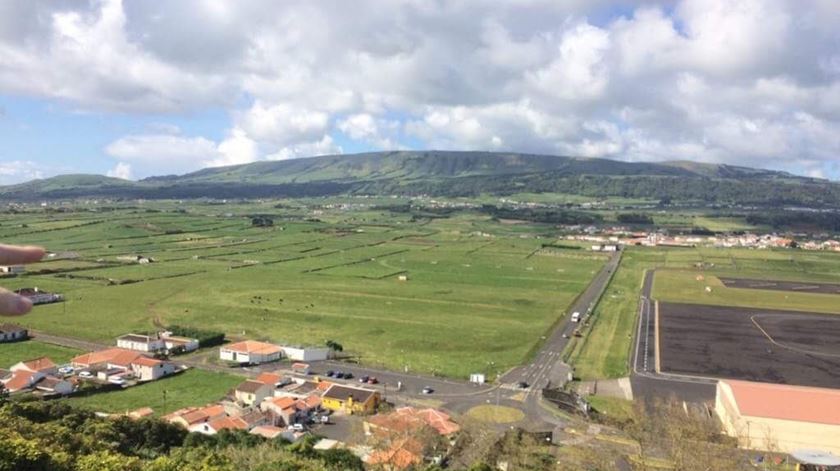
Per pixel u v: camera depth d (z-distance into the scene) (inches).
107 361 5334.6
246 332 6953.7
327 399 4694.9
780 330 7539.4
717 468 3161.9
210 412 4224.9
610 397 5044.3
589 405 4803.2
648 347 6668.3
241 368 5600.4
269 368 5634.8
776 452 3996.1
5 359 5615.2
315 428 4279.0
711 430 3966.5
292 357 5959.6
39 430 2842.0
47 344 6151.6
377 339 6786.4
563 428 4313.5
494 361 6038.4
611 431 4234.7
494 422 4394.7
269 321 7485.2
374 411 4618.6
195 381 5191.9
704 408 4820.4
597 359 6195.9
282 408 4330.7
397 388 5167.3
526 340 6865.2
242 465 3006.9
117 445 3282.5
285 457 3218.5
